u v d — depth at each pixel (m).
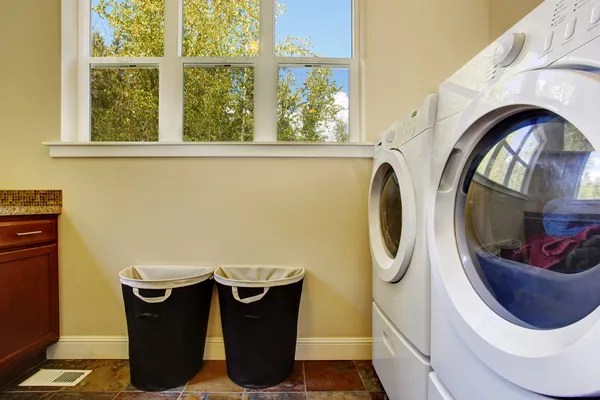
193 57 1.68
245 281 1.25
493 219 0.66
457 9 1.61
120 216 1.54
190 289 1.30
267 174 1.55
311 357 1.52
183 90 1.69
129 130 1.68
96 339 1.52
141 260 1.54
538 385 0.46
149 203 1.54
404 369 0.99
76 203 1.53
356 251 1.55
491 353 0.56
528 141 0.57
